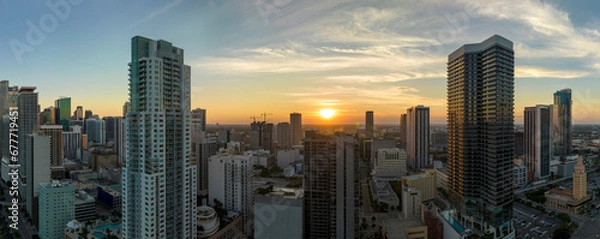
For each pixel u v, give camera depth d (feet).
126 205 484.33
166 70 481.05
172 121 484.74
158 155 463.83
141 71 465.47
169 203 476.13
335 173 548.31
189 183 513.45
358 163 554.46
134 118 471.21
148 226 454.81
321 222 555.28
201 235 611.06
